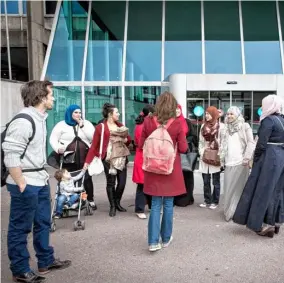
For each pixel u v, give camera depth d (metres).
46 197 3.68
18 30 15.02
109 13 12.68
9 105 9.36
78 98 11.45
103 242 4.62
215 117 6.11
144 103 11.42
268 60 11.83
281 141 4.59
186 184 6.26
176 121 4.22
